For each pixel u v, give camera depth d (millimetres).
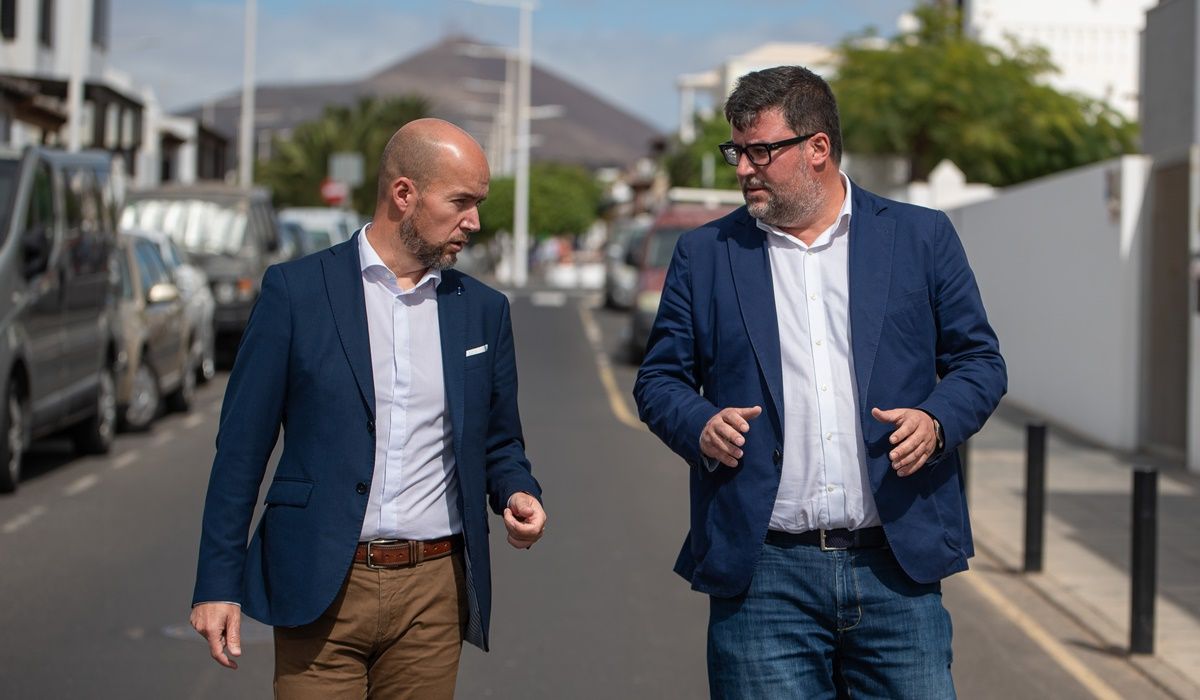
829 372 3832
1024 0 32531
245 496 3646
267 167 69875
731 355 3877
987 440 15492
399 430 3666
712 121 44031
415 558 3680
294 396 3660
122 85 40906
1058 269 16859
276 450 13523
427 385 3691
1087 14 32656
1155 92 14820
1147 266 14727
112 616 7340
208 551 3617
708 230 4027
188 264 18391
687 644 7020
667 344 4004
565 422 15836
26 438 11070
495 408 3883
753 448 3820
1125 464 13891
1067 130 29172
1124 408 14828
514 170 92375
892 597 3811
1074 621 7926
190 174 52219
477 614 3711
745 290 3891
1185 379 13883
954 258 3918
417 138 3645
